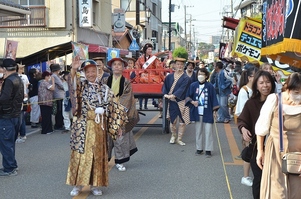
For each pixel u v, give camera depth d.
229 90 13.70
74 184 6.09
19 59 15.73
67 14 21.70
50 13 21.61
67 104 12.04
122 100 7.60
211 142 8.93
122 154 7.75
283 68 8.73
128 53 26.22
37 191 6.60
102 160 6.14
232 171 7.74
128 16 40.31
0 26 21.88
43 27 21.69
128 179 7.25
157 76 11.16
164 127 11.66
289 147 4.35
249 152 5.62
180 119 10.06
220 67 13.90
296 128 4.34
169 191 6.58
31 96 12.87
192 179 7.24
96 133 6.08
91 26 21.81
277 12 5.40
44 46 21.81
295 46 4.64
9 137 7.40
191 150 9.59
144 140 10.80
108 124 6.26
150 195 6.38
